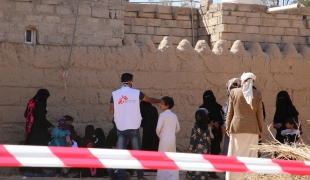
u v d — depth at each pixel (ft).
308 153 20.81
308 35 43.62
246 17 41.75
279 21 42.70
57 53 34.63
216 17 42.16
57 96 34.63
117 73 36.06
